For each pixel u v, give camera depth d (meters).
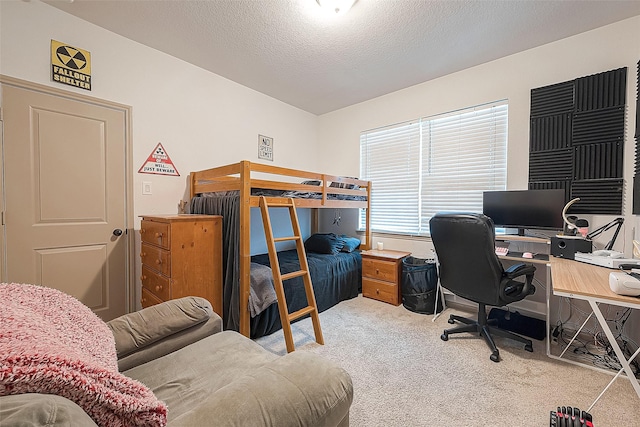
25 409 0.43
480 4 2.03
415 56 2.74
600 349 2.15
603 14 2.13
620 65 2.21
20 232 2.02
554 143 2.50
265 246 3.74
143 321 1.25
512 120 2.74
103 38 2.33
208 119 3.07
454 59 2.81
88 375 0.56
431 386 1.72
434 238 2.33
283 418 0.70
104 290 2.40
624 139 2.20
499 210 2.63
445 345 2.22
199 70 2.98
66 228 2.21
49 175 2.12
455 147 3.15
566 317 2.48
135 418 0.60
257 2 2.02
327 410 0.78
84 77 2.25
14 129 1.97
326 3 2.00
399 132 3.63
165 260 2.06
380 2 2.01
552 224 2.37
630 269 1.61
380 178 3.84
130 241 2.53
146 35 2.42
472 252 2.03
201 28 2.32
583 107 2.36
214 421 0.65
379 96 3.77
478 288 2.09
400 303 3.19
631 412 1.47
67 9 2.11
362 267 3.48
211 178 2.65
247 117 3.47
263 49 2.62
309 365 0.88
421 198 3.45
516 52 2.68
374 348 2.18
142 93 2.57
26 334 0.61
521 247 2.71
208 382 1.06
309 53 2.69
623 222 2.19
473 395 1.63
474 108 2.98
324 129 4.44
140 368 1.14
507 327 2.47
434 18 2.18
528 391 1.66
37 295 0.91
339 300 3.21
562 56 2.46
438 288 2.82
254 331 2.29
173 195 2.81
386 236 3.74
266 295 2.31
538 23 2.24
